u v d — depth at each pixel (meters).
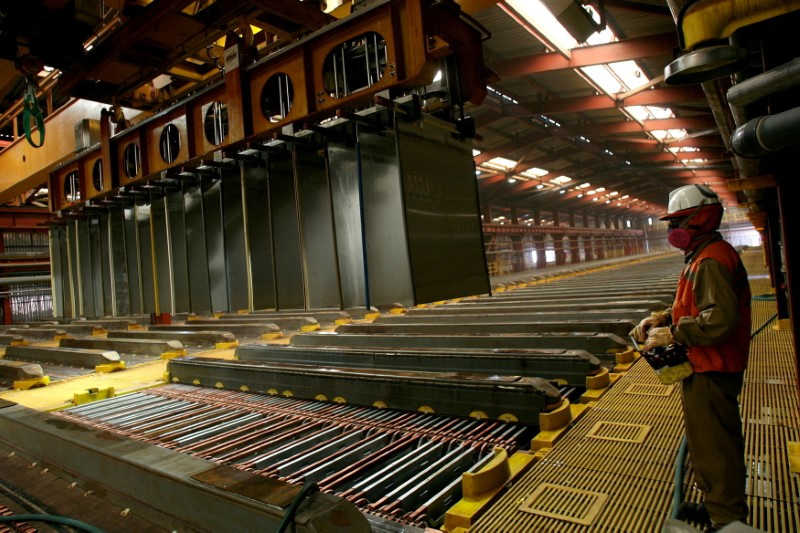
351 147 4.38
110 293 7.95
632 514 2.43
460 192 4.36
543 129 22.39
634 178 38.47
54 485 3.08
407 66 4.05
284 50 4.75
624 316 7.35
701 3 2.29
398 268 4.07
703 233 2.19
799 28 2.45
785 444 3.04
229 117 5.16
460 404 4.11
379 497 2.94
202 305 5.88
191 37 5.64
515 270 32.34
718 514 2.08
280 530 1.85
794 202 2.49
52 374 6.98
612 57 13.73
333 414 4.48
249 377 5.53
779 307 6.20
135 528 2.49
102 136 6.88
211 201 5.65
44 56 5.42
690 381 2.14
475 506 2.57
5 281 16.72
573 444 3.33
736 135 2.55
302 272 4.61
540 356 4.79
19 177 10.80
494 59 15.32
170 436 4.05
